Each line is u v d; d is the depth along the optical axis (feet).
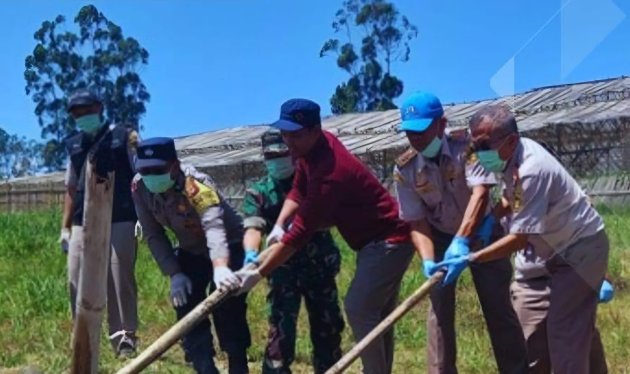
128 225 21.54
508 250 14.26
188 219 17.06
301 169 16.61
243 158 95.76
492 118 13.85
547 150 14.85
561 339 14.51
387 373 17.06
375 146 82.07
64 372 20.44
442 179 15.74
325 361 17.62
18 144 232.94
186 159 106.63
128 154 21.15
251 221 16.98
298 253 17.15
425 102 15.24
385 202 16.16
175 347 23.12
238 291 14.92
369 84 155.74
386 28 154.81
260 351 22.29
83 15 149.48
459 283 29.58
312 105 15.53
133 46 151.64
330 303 17.52
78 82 151.74
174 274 17.38
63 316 25.63
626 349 21.63
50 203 116.88
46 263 35.96
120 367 20.90
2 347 22.57
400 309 13.98
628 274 16.25
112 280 21.76
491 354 21.74
